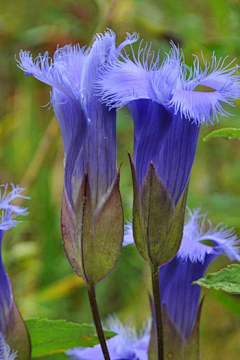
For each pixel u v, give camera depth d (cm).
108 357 24
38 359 30
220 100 23
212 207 38
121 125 41
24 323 25
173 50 23
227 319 42
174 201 23
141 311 42
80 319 42
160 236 23
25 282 42
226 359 41
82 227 23
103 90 23
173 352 26
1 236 25
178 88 23
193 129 23
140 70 23
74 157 23
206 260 26
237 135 25
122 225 23
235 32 36
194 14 42
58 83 23
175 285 26
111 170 23
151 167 23
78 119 23
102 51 23
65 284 41
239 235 36
